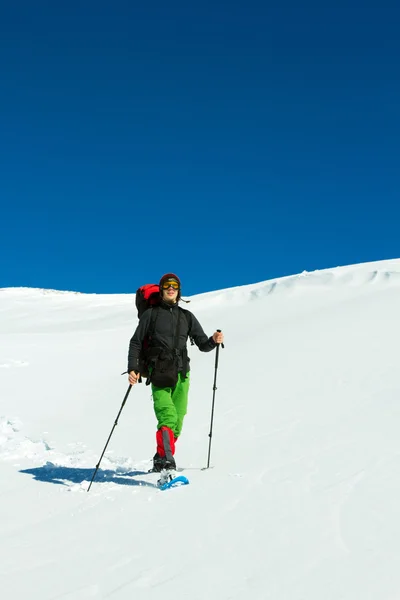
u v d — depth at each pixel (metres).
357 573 2.85
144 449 7.02
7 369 14.66
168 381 5.33
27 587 3.00
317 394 8.62
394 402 7.46
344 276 25.66
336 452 5.36
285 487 4.39
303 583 2.79
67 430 8.48
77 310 34.81
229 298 27.53
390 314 15.85
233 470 5.18
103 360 15.86
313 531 3.45
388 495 3.96
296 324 16.95
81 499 4.78
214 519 3.82
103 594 2.84
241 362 12.37
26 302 38.78
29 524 4.18
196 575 2.97
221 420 7.73
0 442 8.06
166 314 5.48
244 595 2.71
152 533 3.68
